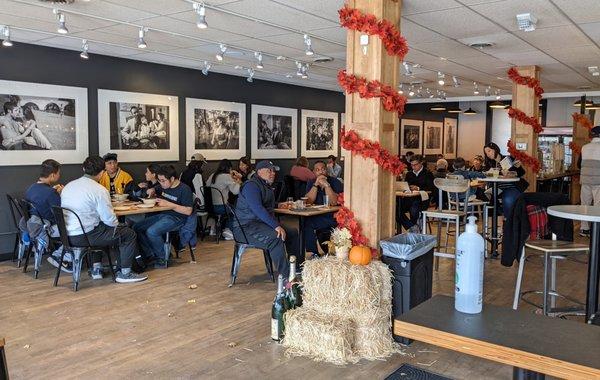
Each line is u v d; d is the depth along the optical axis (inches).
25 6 174.1
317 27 203.2
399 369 125.6
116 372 123.6
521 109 301.9
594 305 106.3
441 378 121.0
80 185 190.2
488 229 297.9
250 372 123.9
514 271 223.6
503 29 205.6
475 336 51.9
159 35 220.2
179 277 209.8
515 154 298.7
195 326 154.5
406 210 281.0
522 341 50.7
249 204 190.7
